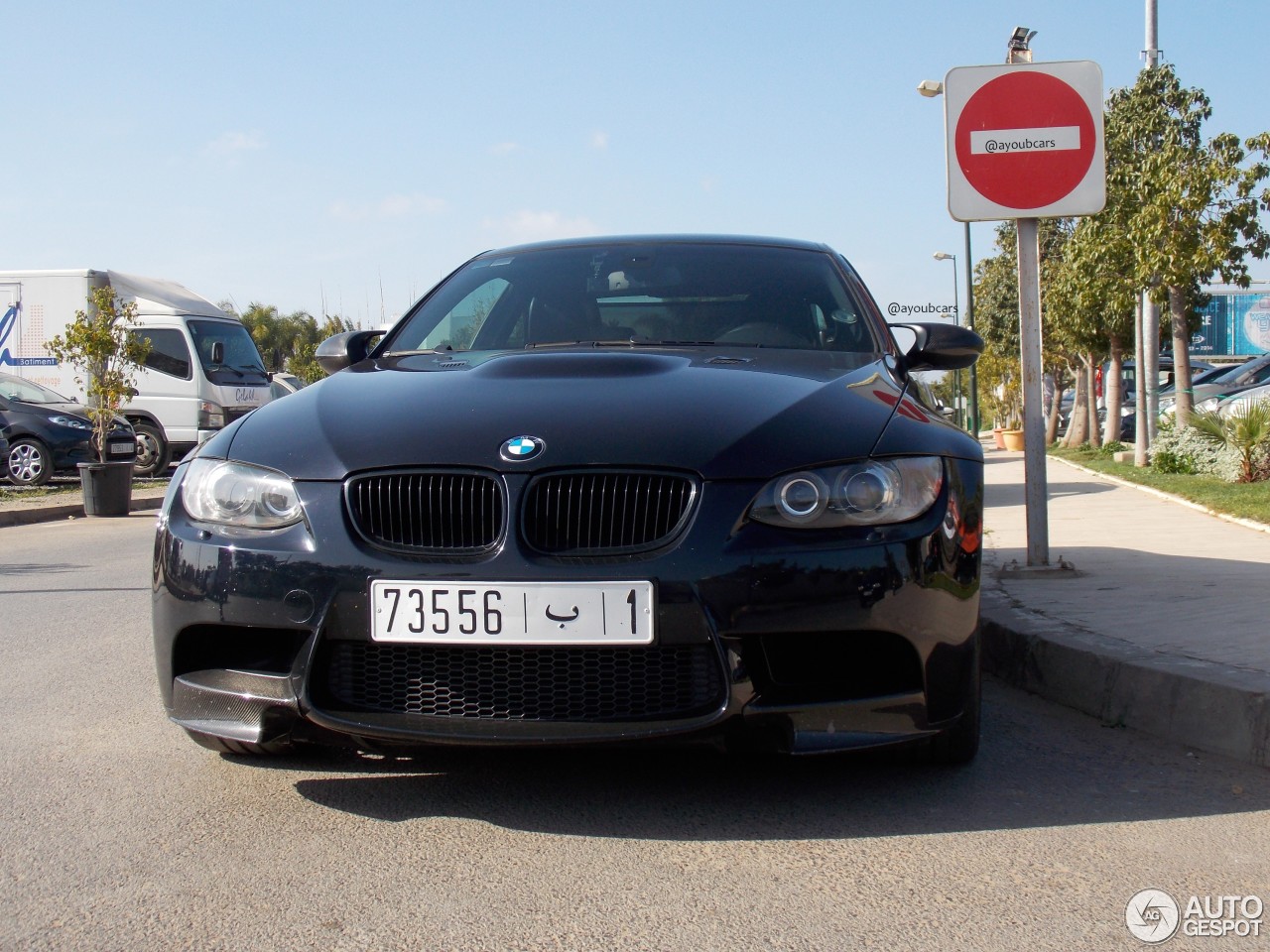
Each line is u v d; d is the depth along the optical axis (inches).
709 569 116.1
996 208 242.8
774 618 116.3
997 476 677.9
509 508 119.6
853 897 106.3
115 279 780.6
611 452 121.1
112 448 694.5
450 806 130.0
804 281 180.1
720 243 191.8
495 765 143.5
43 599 285.9
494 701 119.5
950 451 129.7
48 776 141.9
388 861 115.2
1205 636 180.5
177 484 135.0
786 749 118.0
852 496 120.7
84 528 491.5
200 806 131.0
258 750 144.9
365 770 142.5
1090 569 255.9
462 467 122.0
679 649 117.4
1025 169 241.9
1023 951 96.0
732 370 143.3
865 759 143.4
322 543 121.7
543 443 122.6
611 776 138.9
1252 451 496.7
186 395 773.9
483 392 136.3
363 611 119.6
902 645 121.3
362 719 119.6
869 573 118.6
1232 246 585.9
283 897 107.0
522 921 101.8
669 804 129.9
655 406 129.0
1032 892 107.2
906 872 111.9
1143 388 699.4
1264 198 582.6
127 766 145.9
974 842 119.2
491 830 123.0
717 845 118.6
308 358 1723.7
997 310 1226.0
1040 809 128.6
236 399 792.9
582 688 118.2
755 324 169.8
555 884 109.6
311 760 146.7
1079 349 984.3
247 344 825.5
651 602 115.9
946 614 122.8
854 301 176.9
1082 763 145.8
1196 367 1166.3
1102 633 184.7
